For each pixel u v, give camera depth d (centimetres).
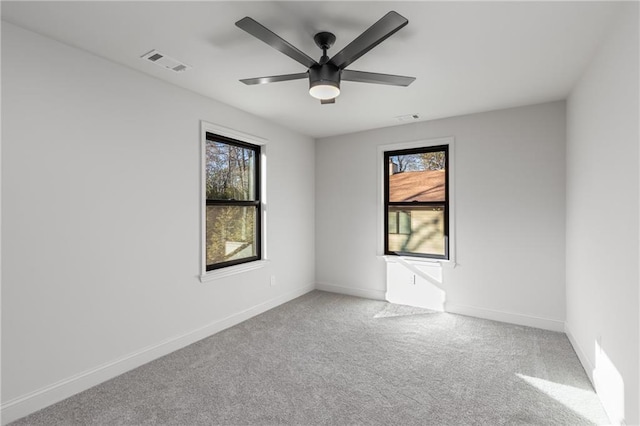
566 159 316
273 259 402
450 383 229
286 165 425
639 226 152
